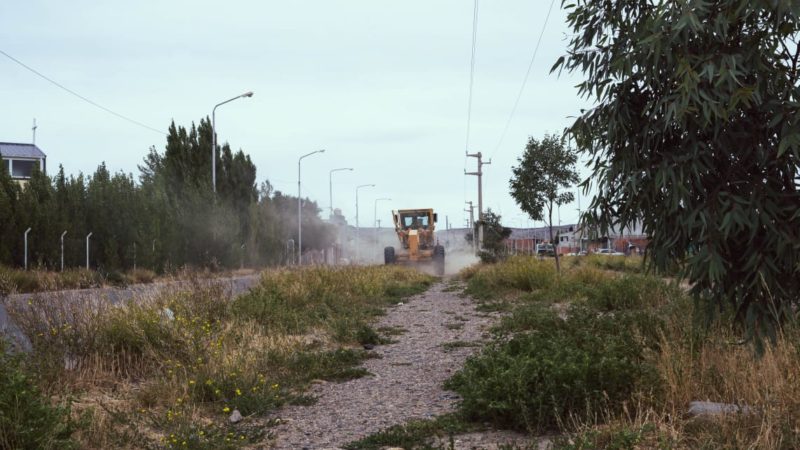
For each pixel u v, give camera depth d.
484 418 5.53
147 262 29.64
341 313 13.12
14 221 25.05
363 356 9.10
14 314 7.18
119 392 6.39
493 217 34.12
